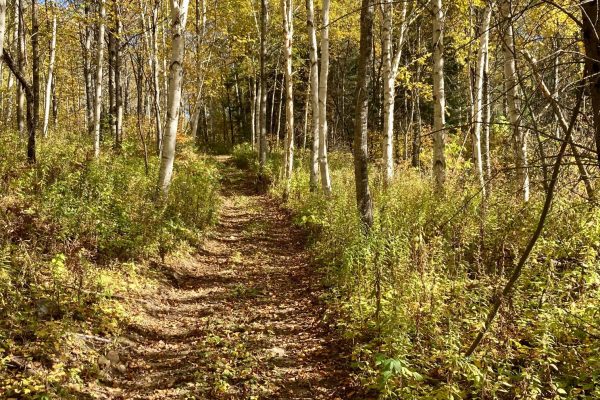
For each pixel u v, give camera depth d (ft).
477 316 16.98
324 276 28.89
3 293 17.19
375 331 18.80
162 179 37.27
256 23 81.20
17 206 23.48
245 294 27.22
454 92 77.30
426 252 19.76
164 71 79.41
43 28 68.59
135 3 63.46
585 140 13.75
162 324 21.84
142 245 28.04
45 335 16.08
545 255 21.22
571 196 24.30
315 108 53.47
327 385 16.52
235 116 181.98
